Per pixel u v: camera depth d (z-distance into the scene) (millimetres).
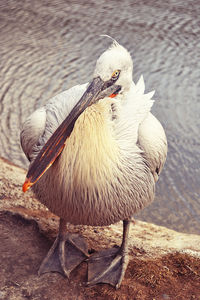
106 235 4613
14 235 4207
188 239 4863
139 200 3635
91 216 3432
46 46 12312
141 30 13125
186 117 9188
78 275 3836
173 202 7004
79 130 3127
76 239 4230
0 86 10305
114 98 3541
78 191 3268
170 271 3934
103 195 3340
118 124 3588
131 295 3629
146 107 3842
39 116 3705
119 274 3801
